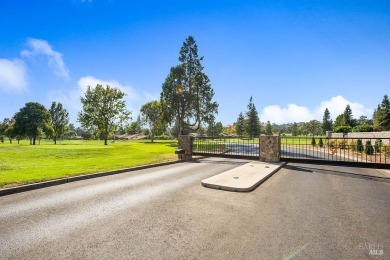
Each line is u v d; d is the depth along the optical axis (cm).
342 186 837
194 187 821
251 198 686
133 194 731
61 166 1210
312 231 463
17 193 743
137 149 2422
